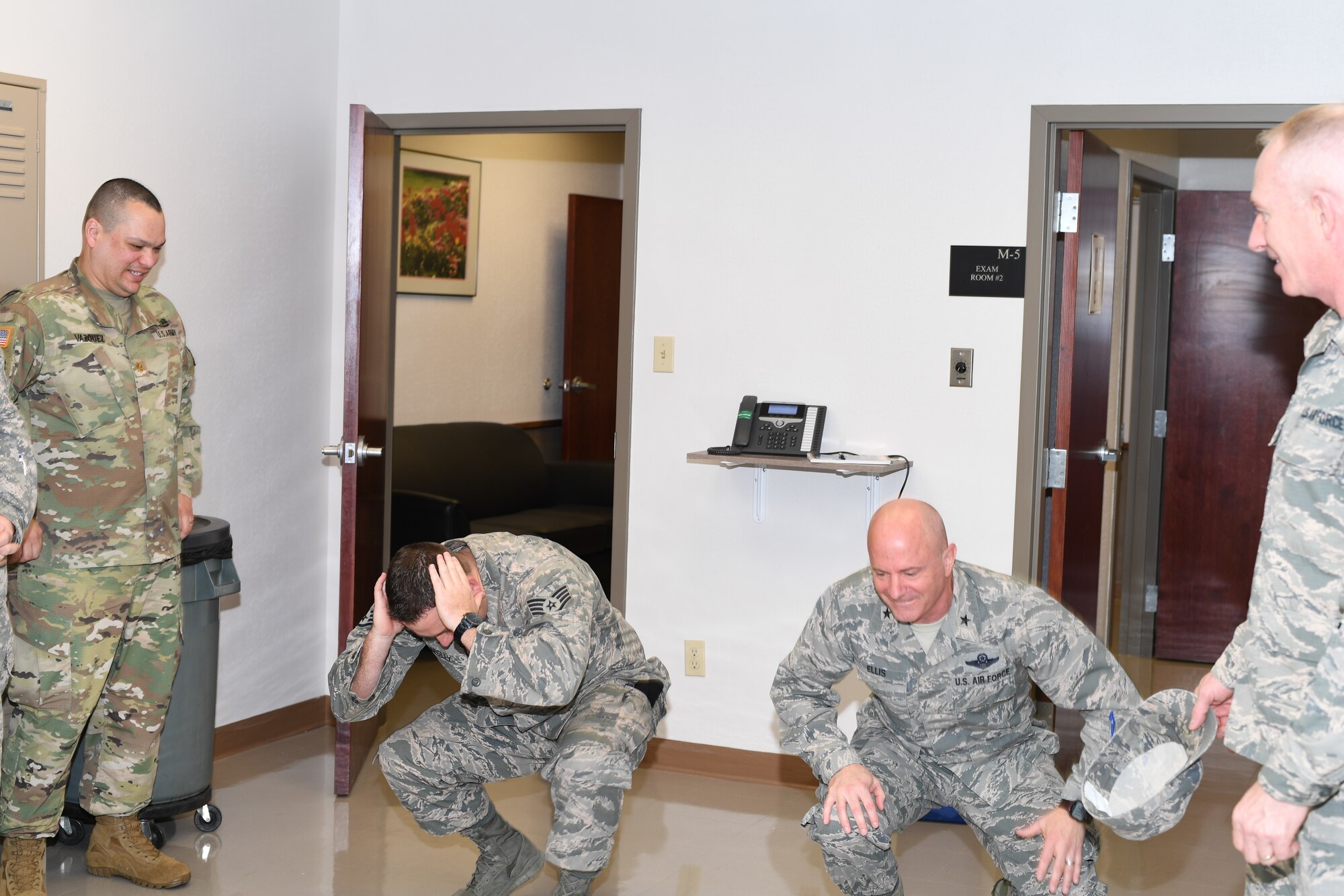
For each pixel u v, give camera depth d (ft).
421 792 10.02
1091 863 8.68
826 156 13.55
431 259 21.17
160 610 10.84
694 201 14.02
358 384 12.99
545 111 14.53
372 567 13.96
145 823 11.64
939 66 13.12
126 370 10.35
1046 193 12.92
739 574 14.11
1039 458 13.20
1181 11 12.42
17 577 10.13
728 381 14.03
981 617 8.77
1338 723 5.54
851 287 13.55
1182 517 19.60
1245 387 19.11
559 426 24.81
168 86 13.14
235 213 14.11
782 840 12.40
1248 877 6.97
